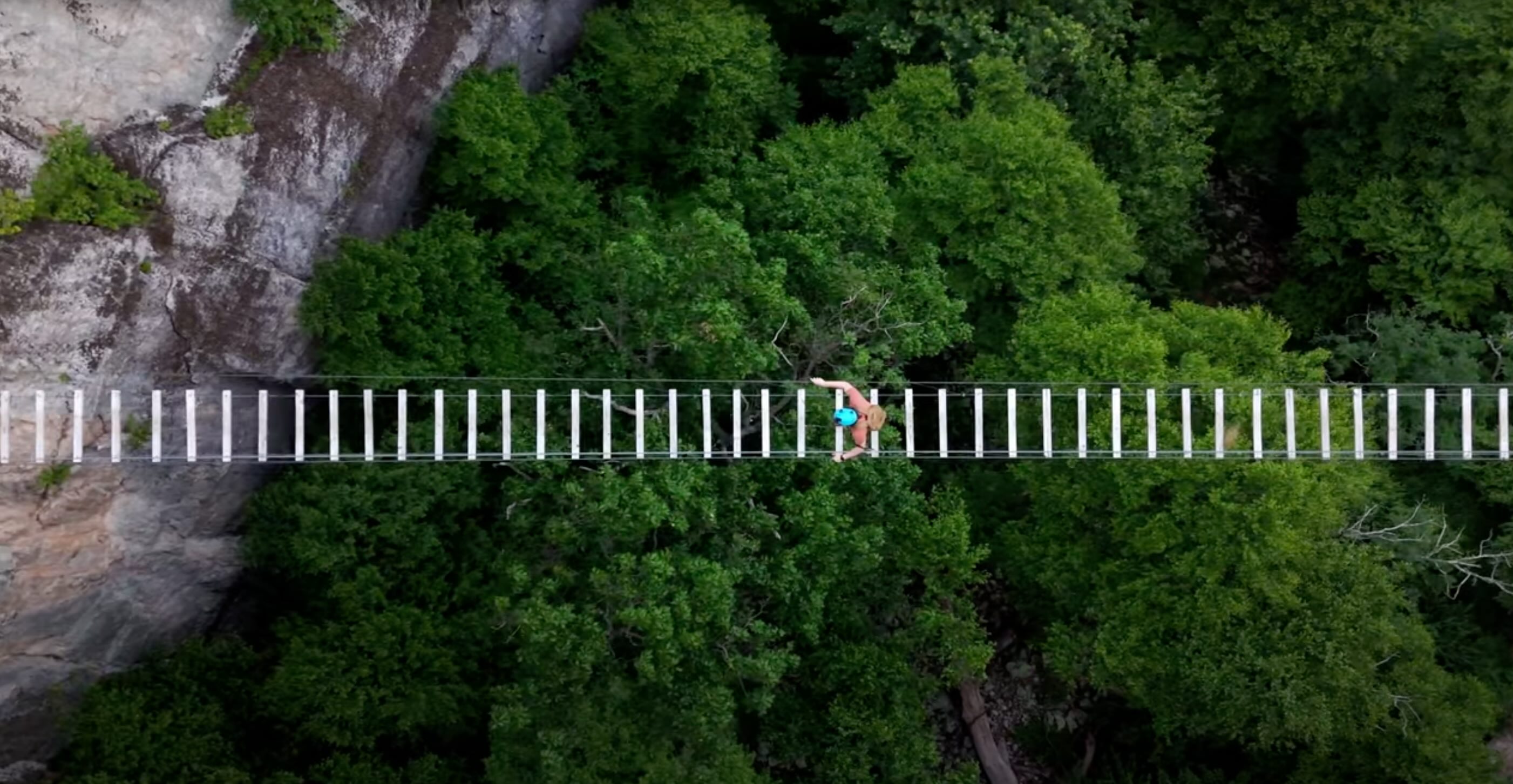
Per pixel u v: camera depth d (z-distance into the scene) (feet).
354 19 89.51
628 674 88.89
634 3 104.22
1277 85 115.55
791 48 117.39
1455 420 105.19
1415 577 106.83
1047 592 104.63
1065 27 103.65
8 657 88.02
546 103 99.96
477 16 97.60
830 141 97.55
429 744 99.14
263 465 93.15
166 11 81.66
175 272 84.43
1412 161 112.78
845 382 82.79
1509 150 107.34
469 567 94.99
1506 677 108.37
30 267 79.00
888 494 90.68
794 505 86.38
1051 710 114.11
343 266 90.33
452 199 99.86
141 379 85.10
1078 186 98.63
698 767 86.12
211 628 99.71
